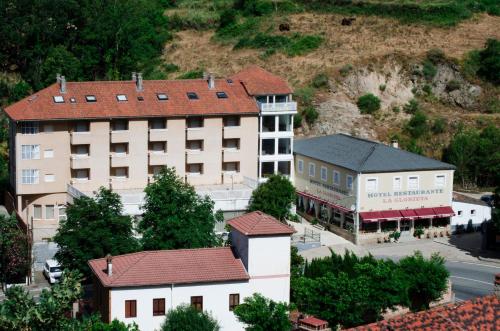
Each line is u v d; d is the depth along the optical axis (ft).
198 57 636.48
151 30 655.76
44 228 423.23
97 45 597.93
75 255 335.06
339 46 628.28
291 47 629.10
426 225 440.86
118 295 290.97
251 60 620.49
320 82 585.63
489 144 530.68
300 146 473.26
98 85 435.94
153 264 299.79
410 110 582.76
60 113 417.69
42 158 420.36
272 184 418.31
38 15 599.16
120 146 429.79
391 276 316.19
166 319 285.23
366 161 429.79
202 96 444.55
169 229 338.34
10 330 235.20
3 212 440.45
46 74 574.97
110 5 619.26
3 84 572.10
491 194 507.71
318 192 453.99
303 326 302.86
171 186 347.77
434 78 605.73
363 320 316.40
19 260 354.74
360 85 590.55
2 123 524.52
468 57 615.98
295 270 335.06
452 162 531.09
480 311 232.12
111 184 428.15
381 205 428.97
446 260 409.90
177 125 434.30
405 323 227.61
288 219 444.55
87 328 258.98
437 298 332.80
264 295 306.55
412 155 439.63
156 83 445.37
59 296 242.17
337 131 555.28
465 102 597.11
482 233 442.50
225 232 389.19
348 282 306.55
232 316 303.07
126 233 345.10
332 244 420.77
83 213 341.41
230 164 449.48
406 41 635.66
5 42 593.01
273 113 449.89
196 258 306.35
